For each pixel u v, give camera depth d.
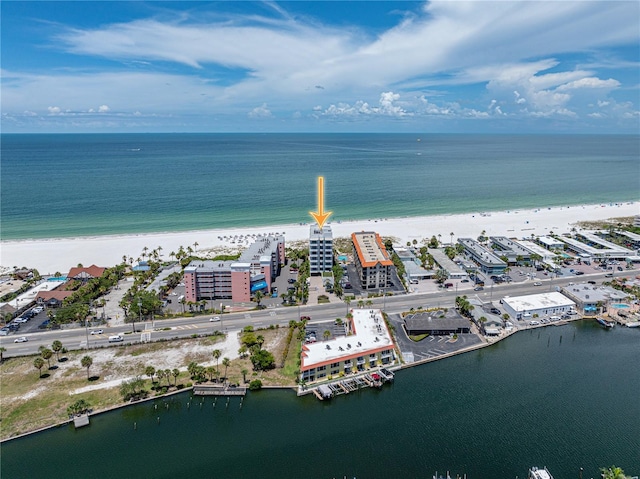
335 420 120.00
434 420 119.50
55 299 190.25
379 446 109.69
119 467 103.25
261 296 194.12
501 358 152.50
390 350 148.50
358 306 190.38
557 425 117.19
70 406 119.31
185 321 175.75
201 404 126.94
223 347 155.62
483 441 111.19
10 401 124.94
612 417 120.25
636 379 139.75
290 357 148.62
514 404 126.25
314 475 100.06
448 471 101.06
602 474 99.31
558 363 149.25
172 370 140.75
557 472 100.75
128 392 126.88
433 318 171.75
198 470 102.06
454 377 140.62
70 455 107.25
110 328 169.75
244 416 121.88
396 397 130.12
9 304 182.88
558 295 197.38
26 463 104.50
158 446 110.38
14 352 152.12
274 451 108.31
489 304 192.88
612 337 168.25
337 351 142.50
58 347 146.25
